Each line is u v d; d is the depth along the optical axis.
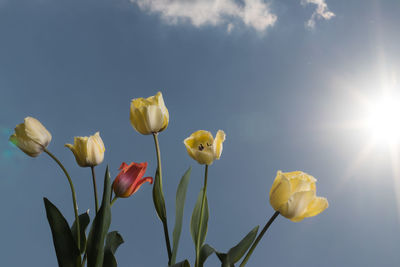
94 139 0.99
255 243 0.93
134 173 1.03
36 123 0.98
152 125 1.00
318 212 0.92
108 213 0.98
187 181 1.03
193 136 0.97
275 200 0.93
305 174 0.95
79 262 0.98
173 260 1.00
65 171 0.99
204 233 1.02
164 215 1.01
